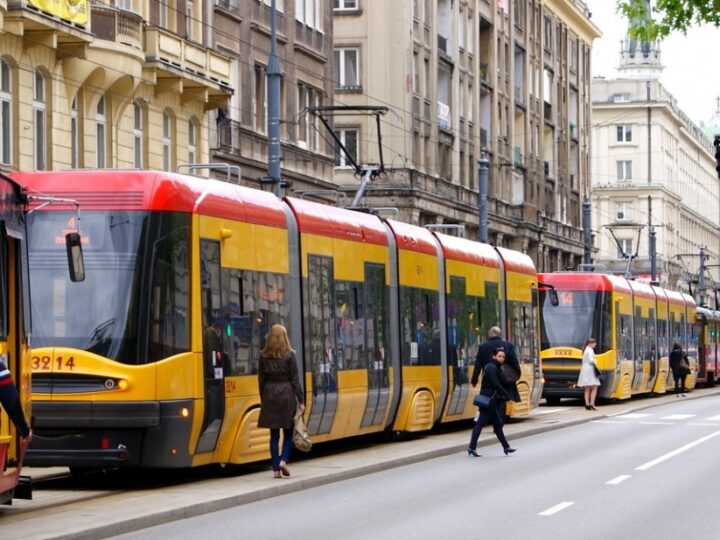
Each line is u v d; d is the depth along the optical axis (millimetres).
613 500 21281
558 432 38406
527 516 19172
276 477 22922
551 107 114938
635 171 167875
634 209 167500
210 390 22328
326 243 27641
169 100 47500
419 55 81562
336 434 28109
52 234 21703
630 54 181875
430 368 33562
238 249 23734
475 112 93000
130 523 17234
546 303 54125
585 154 127938
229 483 22219
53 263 21609
